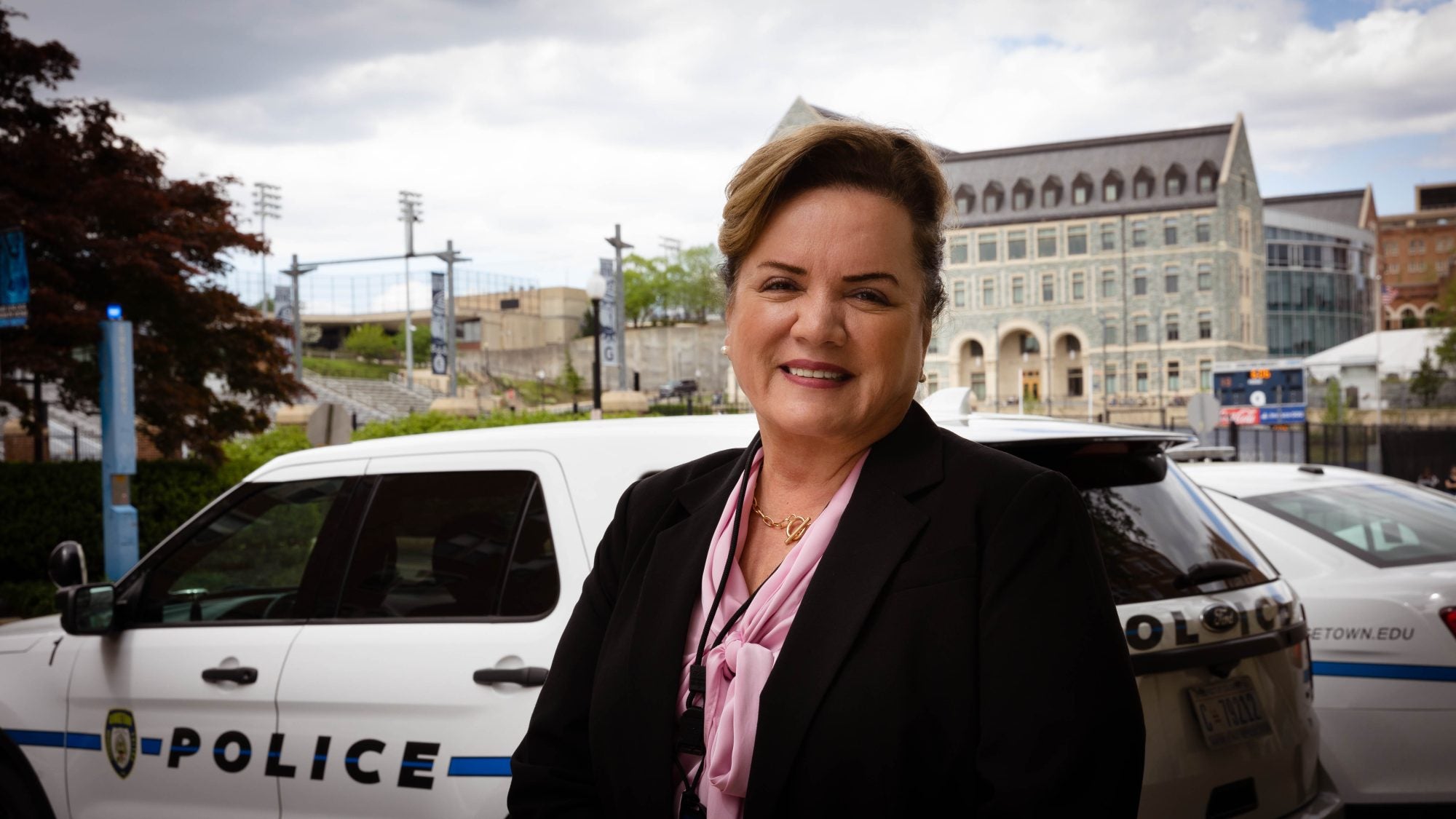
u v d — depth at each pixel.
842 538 1.37
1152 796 2.67
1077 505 1.36
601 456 3.16
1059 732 1.23
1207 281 91.75
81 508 13.21
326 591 3.43
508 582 3.14
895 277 1.41
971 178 100.19
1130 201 94.56
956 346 99.56
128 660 3.62
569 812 1.57
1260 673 2.96
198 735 3.44
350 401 81.69
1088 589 1.31
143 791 3.54
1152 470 3.12
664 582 1.52
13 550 12.76
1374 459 29.45
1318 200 123.25
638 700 1.45
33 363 12.17
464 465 3.36
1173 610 2.78
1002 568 1.29
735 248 1.47
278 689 3.30
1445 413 58.84
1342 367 51.06
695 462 1.70
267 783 3.28
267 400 15.55
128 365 12.57
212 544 3.71
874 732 1.26
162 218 13.91
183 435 14.52
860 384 1.41
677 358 112.69
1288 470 5.93
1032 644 1.26
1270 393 39.19
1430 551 5.04
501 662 3.03
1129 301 93.94
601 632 1.65
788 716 1.29
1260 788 2.89
